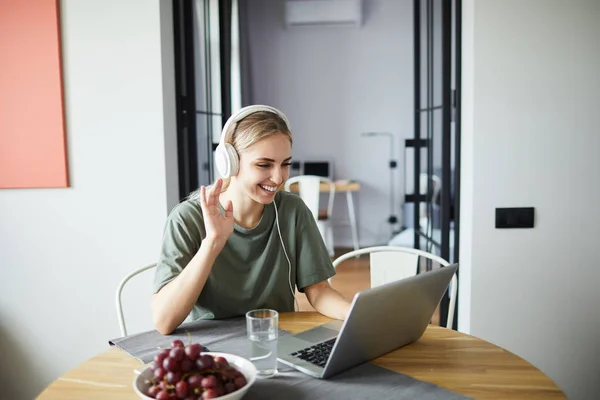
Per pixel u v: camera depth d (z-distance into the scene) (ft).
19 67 7.22
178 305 4.26
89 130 7.39
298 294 13.15
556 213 7.30
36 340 7.72
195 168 8.49
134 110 7.36
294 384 3.49
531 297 7.43
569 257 7.36
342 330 3.29
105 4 7.25
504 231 7.34
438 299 4.06
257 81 20.11
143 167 7.42
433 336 4.46
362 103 19.99
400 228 20.08
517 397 3.32
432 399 3.28
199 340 4.27
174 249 4.66
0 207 7.52
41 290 7.63
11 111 7.28
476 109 7.18
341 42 19.81
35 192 7.47
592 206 7.28
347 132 20.13
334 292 5.15
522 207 7.29
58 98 7.23
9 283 7.64
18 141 7.32
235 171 4.57
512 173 7.25
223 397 2.83
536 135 7.20
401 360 3.92
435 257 5.97
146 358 3.89
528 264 7.37
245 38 18.89
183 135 8.19
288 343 4.16
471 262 7.37
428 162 9.64
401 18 19.58
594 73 7.11
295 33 19.88
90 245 7.54
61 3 7.23
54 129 7.28
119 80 7.34
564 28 7.07
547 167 7.24
